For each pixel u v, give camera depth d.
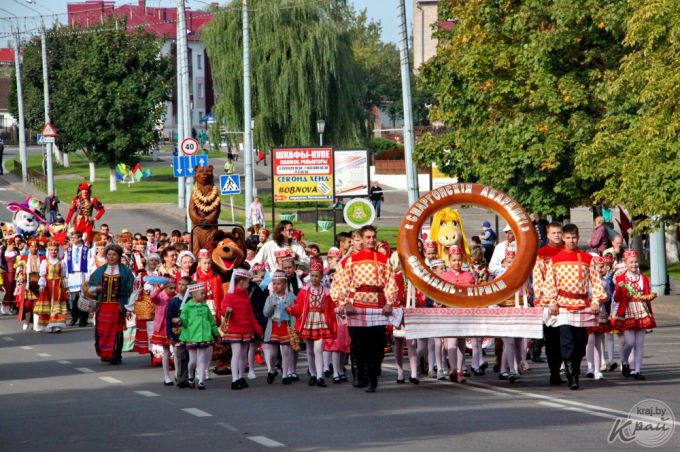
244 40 58.12
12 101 128.38
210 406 19.05
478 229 70.31
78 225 44.47
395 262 25.50
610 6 40.66
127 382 22.72
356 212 40.31
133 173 101.81
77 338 32.50
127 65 95.06
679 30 34.69
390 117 170.38
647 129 35.81
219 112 85.12
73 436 16.27
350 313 20.78
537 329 20.73
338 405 18.92
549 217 52.12
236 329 21.50
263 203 80.25
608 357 23.88
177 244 26.88
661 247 42.62
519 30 44.22
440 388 20.88
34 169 114.19
